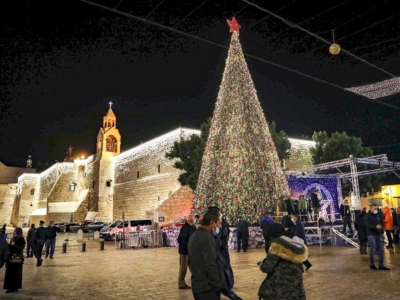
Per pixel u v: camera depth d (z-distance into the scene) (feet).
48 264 47.11
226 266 15.07
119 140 179.22
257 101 67.92
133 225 91.66
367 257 42.42
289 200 58.85
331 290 25.26
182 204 114.32
